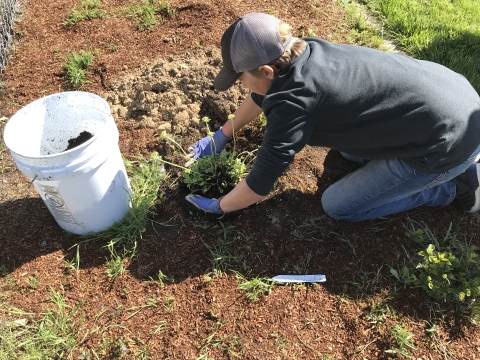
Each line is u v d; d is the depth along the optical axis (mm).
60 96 2221
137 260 2295
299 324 2082
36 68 3373
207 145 2760
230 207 2262
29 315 2068
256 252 2352
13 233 2373
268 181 1931
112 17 3842
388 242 2412
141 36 3662
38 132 2242
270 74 1774
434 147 1915
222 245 2363
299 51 1803
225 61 1813
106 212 2281
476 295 2135
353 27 3916
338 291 2207
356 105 1825
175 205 2551
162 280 2229
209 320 2090
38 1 4020
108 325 2055
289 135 1797
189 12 3875
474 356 1979
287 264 2311
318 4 4109
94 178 2059
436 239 2418
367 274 2266
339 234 2445
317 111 1800
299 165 2760
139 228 2402
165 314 2104
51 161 1870
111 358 1959
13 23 3756
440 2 4219
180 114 2949
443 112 1868
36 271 2223
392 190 2248
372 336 2041
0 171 2689
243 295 2178
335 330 2070
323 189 2656
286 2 4078
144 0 3977
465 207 2479
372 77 1828
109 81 3258
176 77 3182
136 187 2582
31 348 1949
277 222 2484
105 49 3537
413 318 2102
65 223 2281
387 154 2053
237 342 2018
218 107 2936
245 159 2740
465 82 2047
